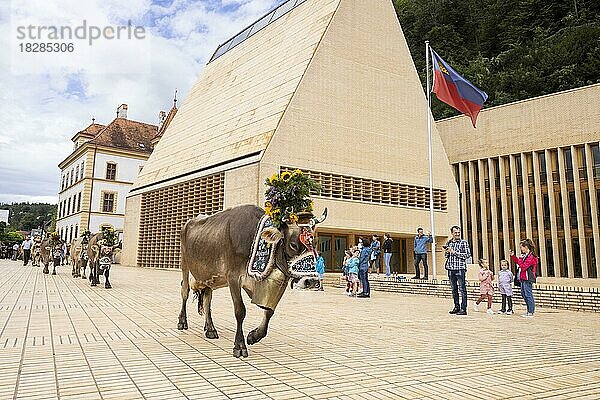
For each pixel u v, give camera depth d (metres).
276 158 21.78
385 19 27.98
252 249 5.69
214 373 4.88
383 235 25.97
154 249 29.28
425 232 26.66
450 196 28.45
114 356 5.54
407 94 27.88
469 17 50.31
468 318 10.06
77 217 48.41
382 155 25.83
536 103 29.98
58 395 4.05
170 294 13.06
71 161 53.66
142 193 31.52
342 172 23.98
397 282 17.50
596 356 6.10
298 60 25.09
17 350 5.77
